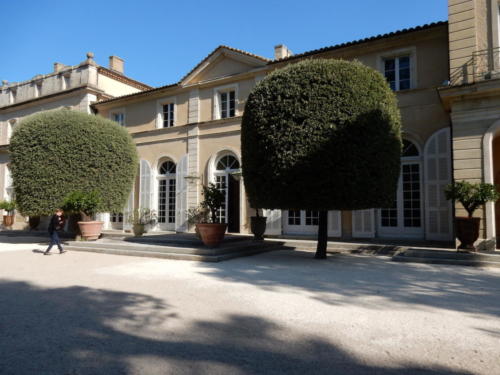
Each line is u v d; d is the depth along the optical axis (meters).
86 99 20.72
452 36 10.56
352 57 13.61
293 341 3.51
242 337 3.62
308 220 14.04
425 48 12.32
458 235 9.01
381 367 2.94
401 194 12.37
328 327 3.91
